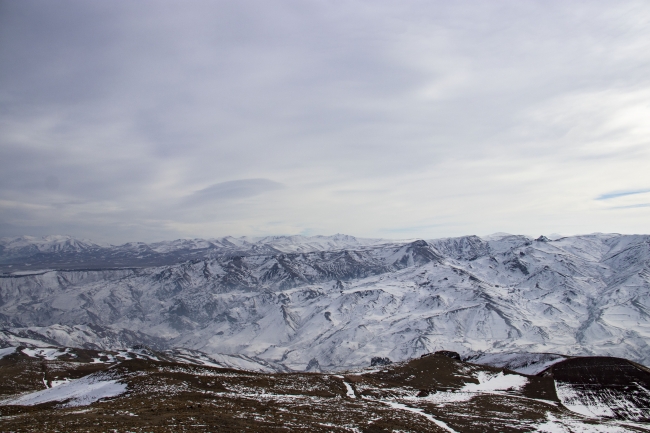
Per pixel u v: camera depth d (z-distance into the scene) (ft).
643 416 260.01
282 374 299.17
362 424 161.89
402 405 229.86
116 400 186.50
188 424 134.00
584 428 193.77
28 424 128.88
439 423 187.42
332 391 253.24
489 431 179.42
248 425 140.46
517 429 185.68
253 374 288.92
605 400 287.07
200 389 217.15
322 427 149.89
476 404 250.78
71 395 215.51
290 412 175.32
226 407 172.96
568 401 290.56
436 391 293.84
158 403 170.40
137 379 223.71
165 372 239.91
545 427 192.44
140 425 128.57
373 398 247.91
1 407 173.99
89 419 136.46
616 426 201.26
